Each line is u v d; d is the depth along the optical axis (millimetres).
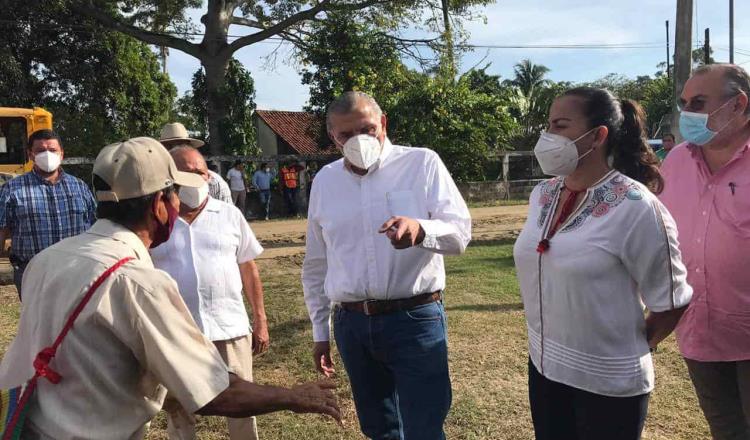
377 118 2658
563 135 2078
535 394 2314
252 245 3240
